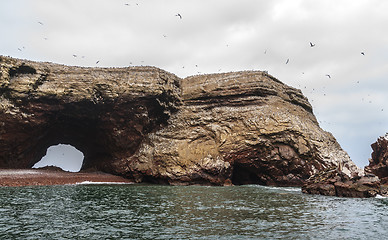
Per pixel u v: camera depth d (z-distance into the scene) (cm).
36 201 2180
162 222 1591
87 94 4475
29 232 1337
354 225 1594
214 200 2509
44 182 3619
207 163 4466
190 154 4578
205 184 4409
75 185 3612
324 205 2317
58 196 2497
